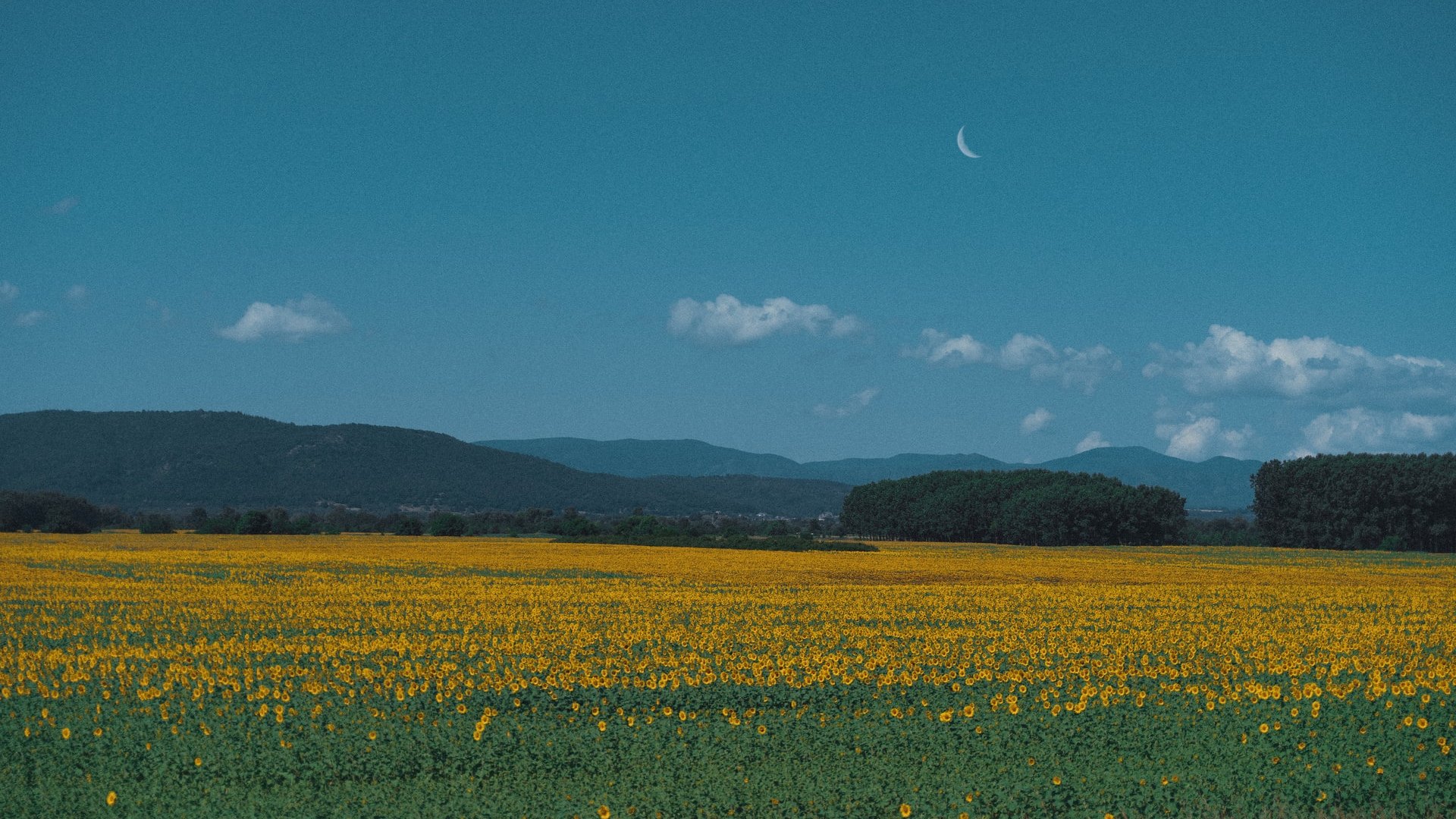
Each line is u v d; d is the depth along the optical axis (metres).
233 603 40.91
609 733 18.47
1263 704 20.47
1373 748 16.23
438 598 43.22
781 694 22.39
